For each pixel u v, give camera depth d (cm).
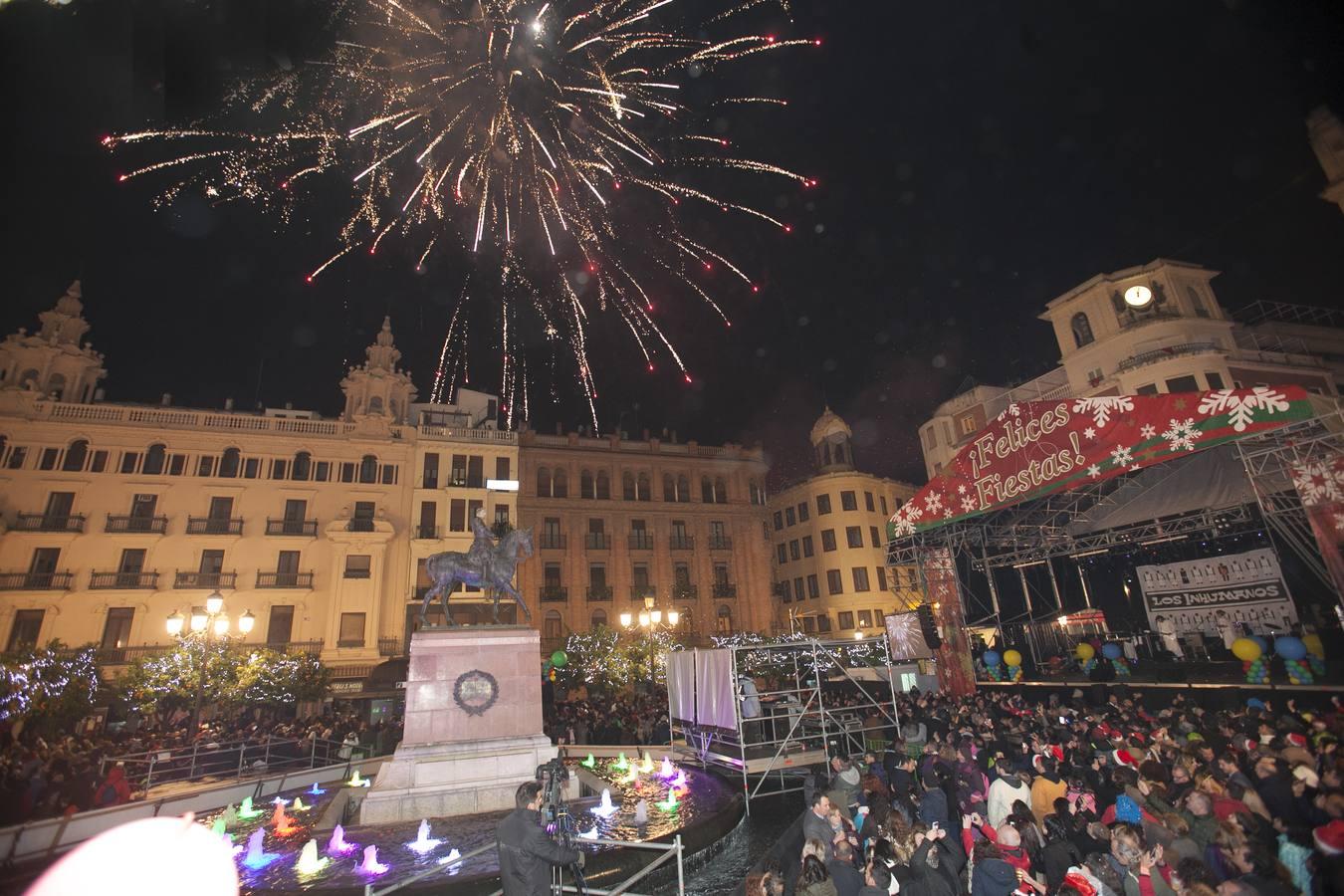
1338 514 1336
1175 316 3272
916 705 1802
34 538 3259
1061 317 3694
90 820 1059
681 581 4984
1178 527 2184
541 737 1322
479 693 1315
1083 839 659
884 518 5375
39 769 1262
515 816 608
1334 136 2591
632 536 4938
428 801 1186
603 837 953
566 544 4703
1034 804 802
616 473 5053
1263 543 2186
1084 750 981
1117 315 3447
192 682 2448
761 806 1227
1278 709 1495
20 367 3503
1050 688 2019
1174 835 619
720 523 5256
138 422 3559
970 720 1420
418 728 1268
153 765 1620
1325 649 1834
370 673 3519
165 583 3406
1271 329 3478
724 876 878
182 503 3550
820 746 1545
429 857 937
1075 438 1839
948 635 2280
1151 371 3203
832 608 5041
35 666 1941
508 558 1444
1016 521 2430
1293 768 724
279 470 3784
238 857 961
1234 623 2181
